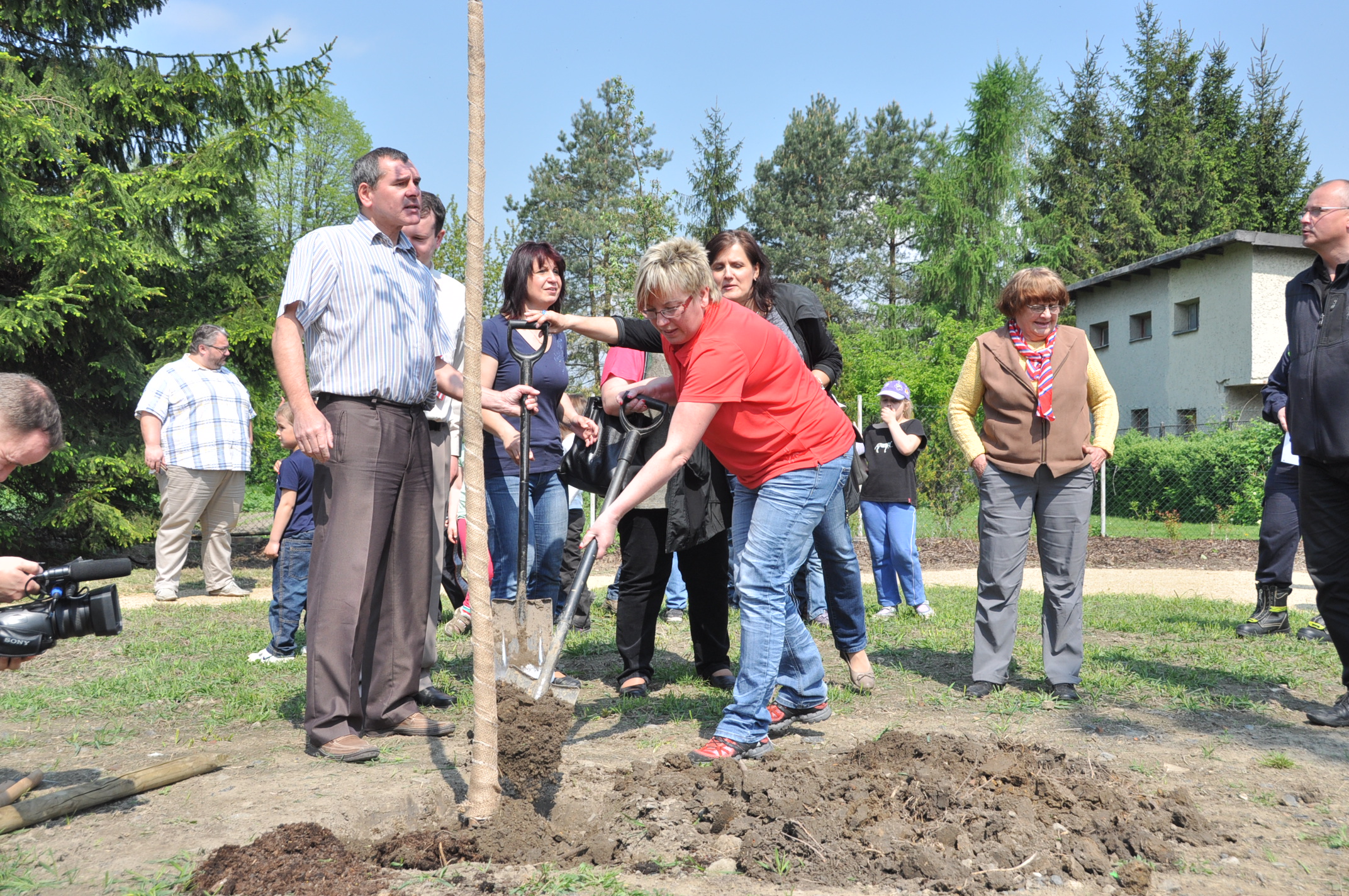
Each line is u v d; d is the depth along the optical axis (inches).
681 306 126.9
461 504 247.0
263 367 515.5
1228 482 657.0
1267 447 641.6
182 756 140.6
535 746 117.1
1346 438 159.9
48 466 418.9
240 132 451.8
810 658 156.3
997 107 1353.3
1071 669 179.6
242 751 142.9
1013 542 180.7
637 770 127.6
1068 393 176.6
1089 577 430.9
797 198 1587.1
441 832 105.4
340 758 137.1
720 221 1518.2
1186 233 1492.4
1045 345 179.3
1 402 98.7
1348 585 164.9
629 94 1152.8
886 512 280.1
